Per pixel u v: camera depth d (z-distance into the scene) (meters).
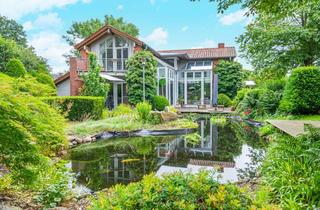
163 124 11.90
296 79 10.52
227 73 24.98
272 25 12.84
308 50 12.75
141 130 10.38
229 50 27.03
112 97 18.34
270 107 12.48
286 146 4.59
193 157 6.54
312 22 11.95
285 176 3.47
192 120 14.28
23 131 2.77
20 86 3.54
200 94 24.59
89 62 15.36
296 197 2.98
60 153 6.79
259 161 5.92
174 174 2.43
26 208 2.98
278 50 13.20
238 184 4.12
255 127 11.73
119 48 19.92
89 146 8.00
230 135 10.08
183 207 1.93
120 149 7.60
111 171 5.31
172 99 23.36
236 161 6.02
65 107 11.35
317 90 10.31
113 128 10.16
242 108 15.88
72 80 15.85
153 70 17.52
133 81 17.06
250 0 4.92
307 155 3.62
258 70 13.93
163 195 2.04
